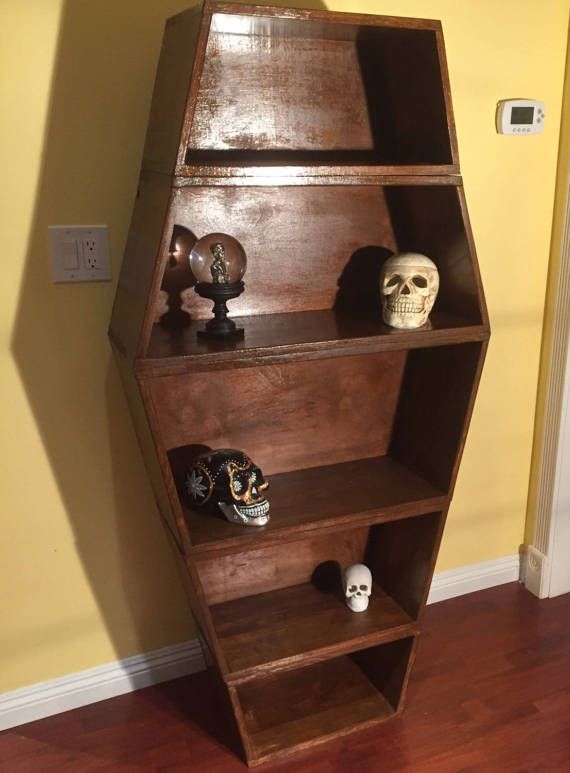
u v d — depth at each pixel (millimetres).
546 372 2037
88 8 1355
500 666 1877
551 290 1976
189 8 1298
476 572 2189
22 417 1530
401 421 1751
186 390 1546
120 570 1725
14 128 1365
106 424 1606
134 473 1664
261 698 1764
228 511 1450
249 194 1496
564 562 2152
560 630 2016
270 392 1624
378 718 1696
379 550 1813
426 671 1865
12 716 1701
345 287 1635
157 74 1402
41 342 1500
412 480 1642
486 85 1747
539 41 1768
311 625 1654
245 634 1629
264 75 1441
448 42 1676
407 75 1441
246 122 1450
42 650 1703
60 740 1667
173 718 1722
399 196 1599
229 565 1726
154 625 1801
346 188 1575
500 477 2127
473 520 2139
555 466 2053
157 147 1326
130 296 1346
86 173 1438
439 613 2104
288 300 1591
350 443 1745
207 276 1358
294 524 1452
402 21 1285
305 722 1684
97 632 1749
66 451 1590
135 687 1814
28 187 1404
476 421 2031
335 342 1341
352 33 1381
